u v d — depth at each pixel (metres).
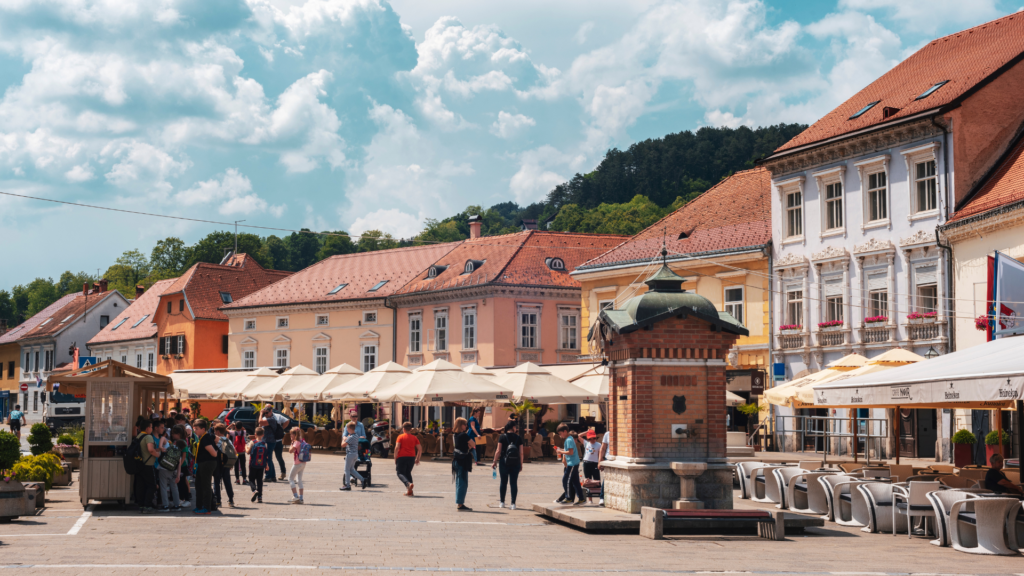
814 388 18.44
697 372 17.39
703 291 44.12
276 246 133.62
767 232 42.31
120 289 124.50
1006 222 29.97
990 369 14.07
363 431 25.38
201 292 72.88
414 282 60.38
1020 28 36.84
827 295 38.88
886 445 35.75
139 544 14.07
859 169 37.50
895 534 16.44
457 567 12.29
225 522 17.25
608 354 18.52
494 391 35.78
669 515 15.91
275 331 65.88
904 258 35.66
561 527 17.27
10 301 160.88
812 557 13.56
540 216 146.50
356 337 62.00
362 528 16.62
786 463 23.28
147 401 22.39
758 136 129.12
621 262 47.25
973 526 14.62
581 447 35.91
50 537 14.77
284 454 38.66
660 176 133.00
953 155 33.88
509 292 54.09
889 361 23.61
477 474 30.55
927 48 41.44
